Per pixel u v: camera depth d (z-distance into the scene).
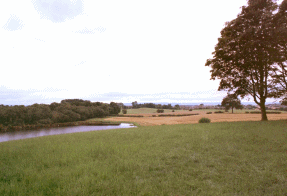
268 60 18.00
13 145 9.94
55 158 6.29
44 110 82.75
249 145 7.70
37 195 3.57
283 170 4.72
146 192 3.63
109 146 8.10
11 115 66.62
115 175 4.58
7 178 4.63
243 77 20.73
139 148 7.70
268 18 16.00
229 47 19.22
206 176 4.52
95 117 114.81
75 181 4.21
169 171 4.94
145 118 92.06
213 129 13.28
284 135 9.38
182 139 9.62
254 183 4.02
